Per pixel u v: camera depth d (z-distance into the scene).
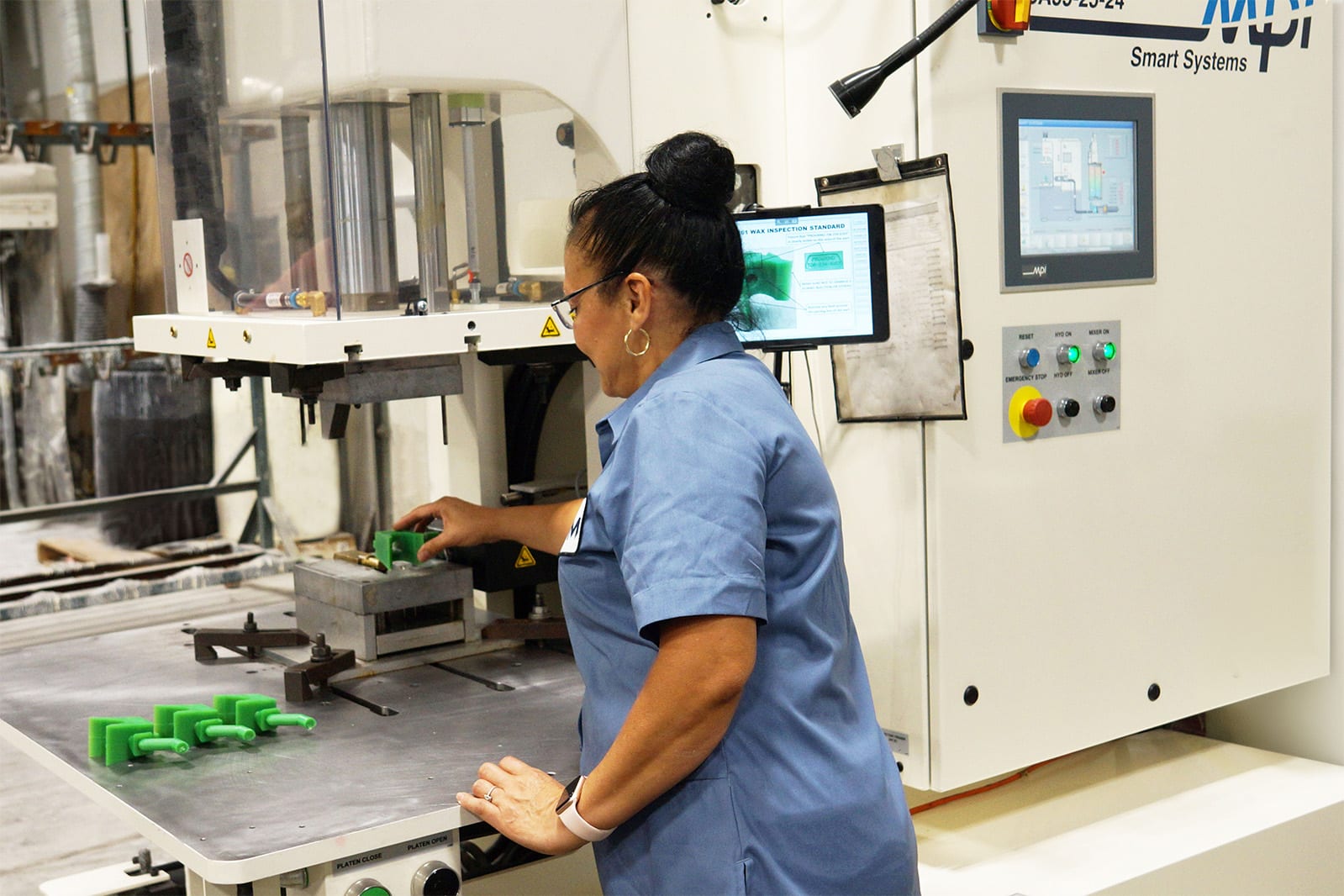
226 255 1.66
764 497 1.17
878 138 1.65
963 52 1.57
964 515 1.63
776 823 1.19
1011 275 1.64
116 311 4.87
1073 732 1.78
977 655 1.67
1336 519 2.12
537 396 2.01
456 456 1.95
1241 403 1.93
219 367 1.75
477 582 1.81
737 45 1.75
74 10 4.70
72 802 3.46
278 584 4.49
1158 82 1.77
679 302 1.22
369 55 1.43
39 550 4.66
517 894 1.78
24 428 4.64
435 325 1.47
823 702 1.22
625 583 1.20
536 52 1.57
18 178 4.56
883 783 1.24
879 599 1.71
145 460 4.89
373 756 1.39
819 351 1.76
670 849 1.20
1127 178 1.76
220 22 1.59
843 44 1.69
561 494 1.95
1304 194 1.97
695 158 1.19
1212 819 1.86
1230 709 2.28
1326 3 1.98
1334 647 2.13
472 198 1.55
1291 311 1.98
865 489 1.71
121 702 1.60
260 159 1.55
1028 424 1.68
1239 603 1.96
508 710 1.54
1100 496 1.77
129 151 4.82
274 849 1.13
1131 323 1.78
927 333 1.60
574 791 1.20
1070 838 1.79
